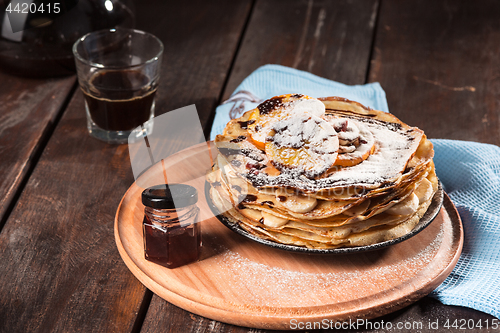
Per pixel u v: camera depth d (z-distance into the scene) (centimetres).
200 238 77
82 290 75
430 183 78
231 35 118
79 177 89
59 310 73
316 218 72
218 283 74
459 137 98
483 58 114
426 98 105
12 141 93
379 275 75
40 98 101
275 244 73
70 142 94
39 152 94
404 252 77
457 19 127
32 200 85
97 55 98
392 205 73
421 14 129
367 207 73
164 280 74
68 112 100
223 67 110
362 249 73
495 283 76
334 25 124
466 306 74
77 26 101
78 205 85
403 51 116
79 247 79
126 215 82
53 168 90
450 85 108
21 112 98
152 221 74
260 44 116
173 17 124
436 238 79
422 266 76
